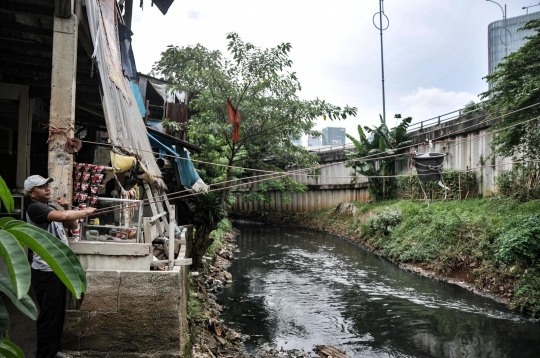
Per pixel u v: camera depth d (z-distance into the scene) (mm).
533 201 12000
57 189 4445
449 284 11523
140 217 4730
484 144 15406
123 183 7340
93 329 4270
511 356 6973
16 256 1259
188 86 12469
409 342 7621
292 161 14078
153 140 10070
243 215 31875
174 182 13367
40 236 1398
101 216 6020
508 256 9797
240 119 12258
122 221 5906
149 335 4320
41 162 9320
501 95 11320
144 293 4340
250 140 13445
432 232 13820
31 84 7527
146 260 4488
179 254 6750
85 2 4895
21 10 5230
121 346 4293
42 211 3549
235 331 8008
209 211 10906
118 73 6676
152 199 6426
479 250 11383
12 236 1296
